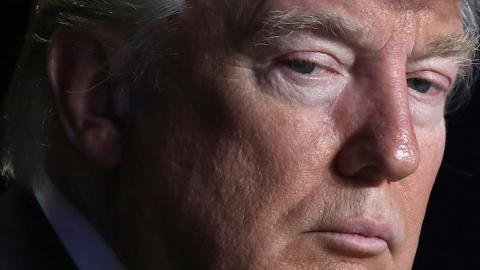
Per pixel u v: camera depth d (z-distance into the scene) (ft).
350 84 6.70
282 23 6.52
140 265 7.11
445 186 12.42
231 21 6.64
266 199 6.64
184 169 6.81
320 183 6.66
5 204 7.41
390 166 6.53
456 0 7.00
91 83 7.14
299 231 6.66
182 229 6.85
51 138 7.43
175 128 6.82
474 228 12.39
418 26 6.77
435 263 12.48
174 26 6.82
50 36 7.36
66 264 7.18
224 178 6.70
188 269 6.89
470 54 7.70
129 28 6.97
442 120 7.46
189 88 6.77
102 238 7.29
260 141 6.63
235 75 6.64
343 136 6.65
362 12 6.56
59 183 7.39
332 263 6.71
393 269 7.02
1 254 7.04
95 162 7.14
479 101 12.17
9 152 7.97
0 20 11.00
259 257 6.69
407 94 6.70
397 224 6.88
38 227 7.27
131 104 7.06
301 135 6.62
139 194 7.03
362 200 6.68
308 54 6.57
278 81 6.62
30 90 7.61
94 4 7.08
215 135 6.71
